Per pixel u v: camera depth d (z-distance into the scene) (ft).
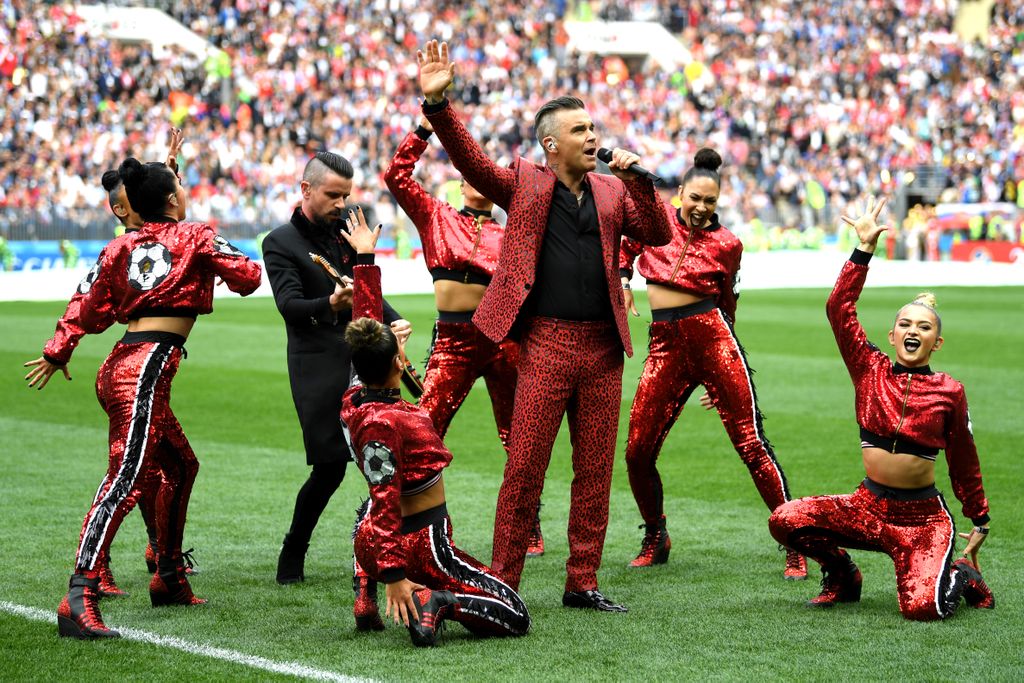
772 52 242.99
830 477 44.91
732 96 233.96
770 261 192.03
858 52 247.70
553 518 39.88
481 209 35.47
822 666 25.45
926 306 29.99
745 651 26.53
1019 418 57.00
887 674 24.91
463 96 214.69
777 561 34.68
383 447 25.61
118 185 31.48
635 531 38.45
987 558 34.19
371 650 26.71
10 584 31.55
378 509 25.64
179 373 71.87
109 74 189.67
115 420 28.55
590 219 29.55
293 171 186.80
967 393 64.64
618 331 29.66
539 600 30.96
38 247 160.35
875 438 29.81
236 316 108.06
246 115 190.80
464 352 34.99
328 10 216.13
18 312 110.11
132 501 28.32
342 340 32.99
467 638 27.66
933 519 29.76
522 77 221.05
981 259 200.13
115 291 29.35
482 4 229.86
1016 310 115.44
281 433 54.08
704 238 35.32
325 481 32.48
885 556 34.94
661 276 35.17
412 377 29.32
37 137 174.50
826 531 29.81
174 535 30.09
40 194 169.17
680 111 228.22
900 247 208.33
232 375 71.26
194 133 185.78
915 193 221.87
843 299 30.42
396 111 206.28
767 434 53.52
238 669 25.35
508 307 29.22
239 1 212.64
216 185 183.01
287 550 32.60
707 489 43.55
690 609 29.99
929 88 244.22
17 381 68.59
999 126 230.68
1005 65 245.24
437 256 34.83
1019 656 26.08
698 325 34.91
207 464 47.50
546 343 29.53
